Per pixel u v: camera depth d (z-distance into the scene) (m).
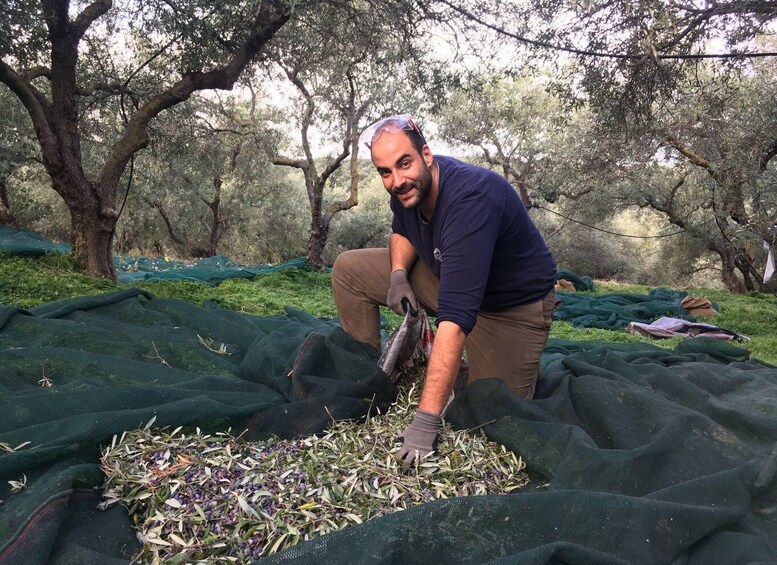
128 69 11.45
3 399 2.88
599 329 10.42
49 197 21.05
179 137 13.65
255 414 3.05
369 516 2.27
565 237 28.69
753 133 12.06
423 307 3.69
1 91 12.68
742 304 15.41
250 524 2.20
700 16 7.98
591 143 16.62
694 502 2.32
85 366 3.48
